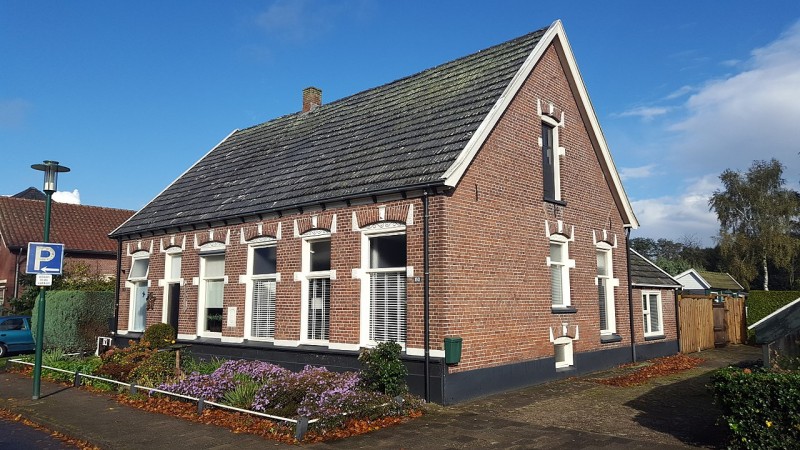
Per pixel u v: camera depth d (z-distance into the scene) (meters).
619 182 17.62
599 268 17.14
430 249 11.31
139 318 19.16
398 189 11.69
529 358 13.05
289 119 21.03
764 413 7.03
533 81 14.55
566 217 15.20
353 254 12.68
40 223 34.38
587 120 16.62
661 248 78.75
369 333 12.38
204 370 13.57
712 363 17.41
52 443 9.02
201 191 18.67
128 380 12.83
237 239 15.67
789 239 48.81
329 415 8.89
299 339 13.66
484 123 12.13
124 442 8.59
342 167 14.18
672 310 20.44
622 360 17.03
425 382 10.98
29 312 26.64
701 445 7.97
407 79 17.19
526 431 8.86
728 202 52.31
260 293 15.12
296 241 14.07
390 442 8.34
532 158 14.11
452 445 8.14
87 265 30.16
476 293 11.74
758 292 25.86
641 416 9.88
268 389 10.01
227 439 8.66
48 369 15.16
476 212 12.04
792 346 7.98
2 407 11.48
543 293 13.83
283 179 15.70
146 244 18.75
